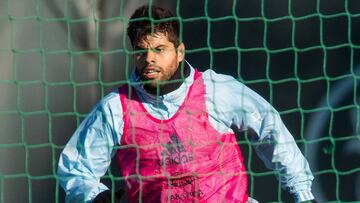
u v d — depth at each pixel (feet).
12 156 86.79
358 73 87.51
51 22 90.22
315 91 87.71
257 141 52.65
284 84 88.84
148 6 52.44
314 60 89.30
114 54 91.20
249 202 52.65
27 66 89.20
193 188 51.55
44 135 88.33
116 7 91.20
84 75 90.84
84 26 91.25
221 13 90.68
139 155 51.49
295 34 90.22
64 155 51.65
